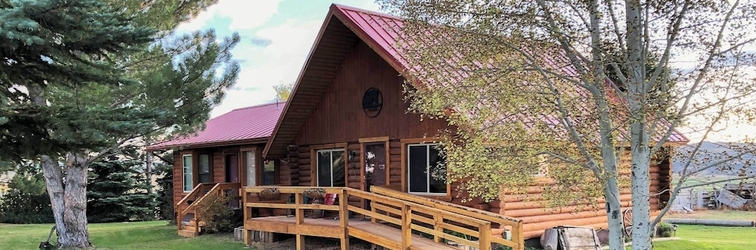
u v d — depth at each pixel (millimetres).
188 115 13164
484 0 8102
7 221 23828
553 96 7973
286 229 12797
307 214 14445
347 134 14312
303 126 15734
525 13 8023
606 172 8109
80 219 13695
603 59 7910
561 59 8492
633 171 8203
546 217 12273
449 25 8359
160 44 13406
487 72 8086
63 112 8133
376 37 12180
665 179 14625
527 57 8109
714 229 17922
